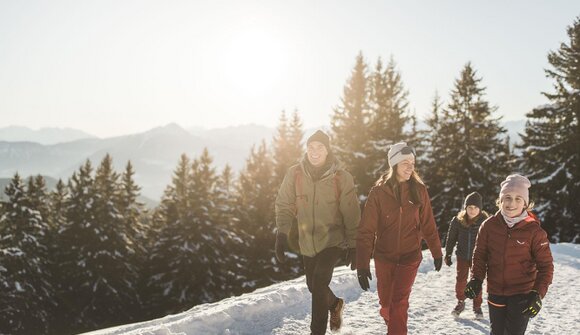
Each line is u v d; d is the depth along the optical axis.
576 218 23.66
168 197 36.91
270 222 34.31
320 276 4.19
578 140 23.66
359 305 6.72
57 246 34.09
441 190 29.78
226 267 31.88
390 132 32.47
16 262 30.75
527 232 3.63
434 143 31.19
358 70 33.25
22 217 32.66
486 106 30.27
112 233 33.28
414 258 4.18
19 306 29.47
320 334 4.17
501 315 3.75
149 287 33.12
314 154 4.24
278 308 6.07
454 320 6.16
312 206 4.26
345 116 32.88
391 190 4.18
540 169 25.09
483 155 28.44
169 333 4.73
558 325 6.07
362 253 4.05
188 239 31.02
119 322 33.12
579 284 9.16
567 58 25.02
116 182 36.72
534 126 25.97
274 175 37.12
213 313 5.39
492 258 3.79
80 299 32.59
